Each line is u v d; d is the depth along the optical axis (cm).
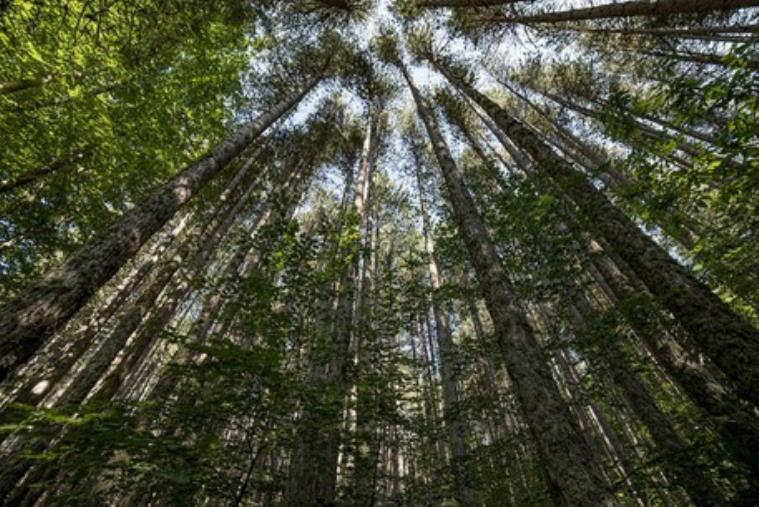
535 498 570
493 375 941
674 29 935
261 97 1145
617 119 394
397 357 554
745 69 275
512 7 974
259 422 301
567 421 296
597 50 1138
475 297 698
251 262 979
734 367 270
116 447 213
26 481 277
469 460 533
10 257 695
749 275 402
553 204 516
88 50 522
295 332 437
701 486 359
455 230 758
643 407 520
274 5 959
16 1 433
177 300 751
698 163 317
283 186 1235
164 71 656
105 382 550
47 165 624
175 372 292
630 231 396
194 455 236
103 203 736
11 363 246
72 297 297
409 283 697
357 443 420
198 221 1010
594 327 481
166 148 702
